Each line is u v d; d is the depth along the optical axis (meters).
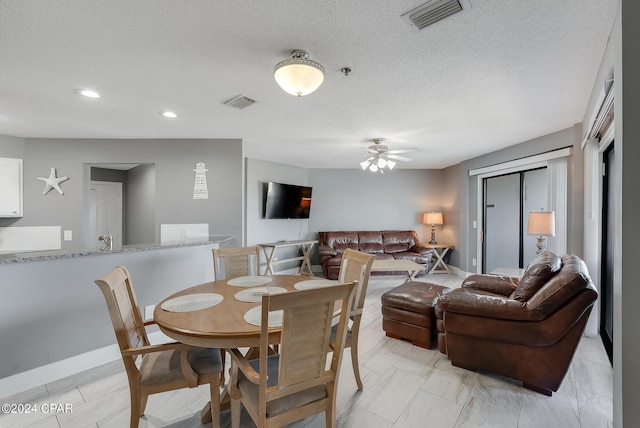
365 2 1.46
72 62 2.00
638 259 1.37
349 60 2.01
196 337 1.46
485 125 3.49
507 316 2.13
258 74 2.20
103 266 2.57
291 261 6.55
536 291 2.21
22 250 3.77
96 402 2.03
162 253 2.99
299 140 4.18
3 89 2.41
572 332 2.00
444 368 2.45
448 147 4.64
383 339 3.04
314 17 1.58
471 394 2.10
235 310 1.75
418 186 6.88
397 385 2.22
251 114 3.07
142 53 1.90
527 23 1.64
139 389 1.54
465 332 2.34
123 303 1.67
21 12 1.49
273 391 1.33
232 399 1.57
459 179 5.98
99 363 2.52
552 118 3.23
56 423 1.82
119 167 5.91
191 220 4.03
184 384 1.59
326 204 6.89
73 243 3.90
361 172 6.90
